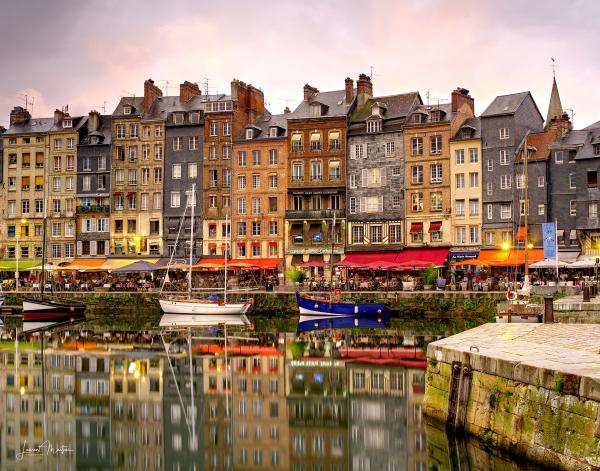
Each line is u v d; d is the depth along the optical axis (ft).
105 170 279.90
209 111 270.26
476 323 171.42
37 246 285.02
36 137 288.10
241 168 264.72
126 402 90.99
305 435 74.59
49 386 100.89
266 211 260.83
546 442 50.34
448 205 237.25
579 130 229.45
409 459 62.49
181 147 273.13
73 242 280.51
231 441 73.77
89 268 251.39
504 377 56.44
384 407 83.76
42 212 286.05
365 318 189.37
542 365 52.47
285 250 255.50
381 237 246.06
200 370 111.34
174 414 84.64
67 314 213.25
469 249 232.73
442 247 236.43
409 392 91.56
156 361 120.78
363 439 71.72
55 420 82.79
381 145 249.14
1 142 301.43
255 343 142.82
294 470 64.49
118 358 124.77
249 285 238.68
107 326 183.52
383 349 130.52
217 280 245.45
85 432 78.13
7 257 288.30
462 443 61.87
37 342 149.38
